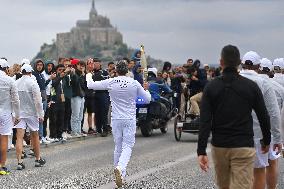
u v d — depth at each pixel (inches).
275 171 935.7
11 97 1284.4
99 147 1752.0
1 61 1286.9
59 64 1800.0
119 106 1117.7
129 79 1118.4
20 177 1224.2
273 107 816.9
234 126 677.9
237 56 690.8
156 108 2031.3
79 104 1919.3
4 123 1274.6
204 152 680.4
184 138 2039.9
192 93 2075.5
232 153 677.3
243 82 686.5
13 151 1622.8
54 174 1261.1
